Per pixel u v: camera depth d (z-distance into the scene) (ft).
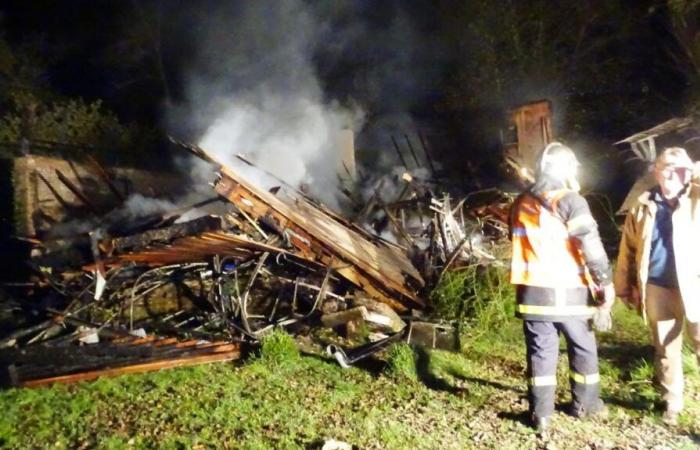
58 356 18.79
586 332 14.99
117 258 21.57
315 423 15.21
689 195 14.23
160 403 16.31
